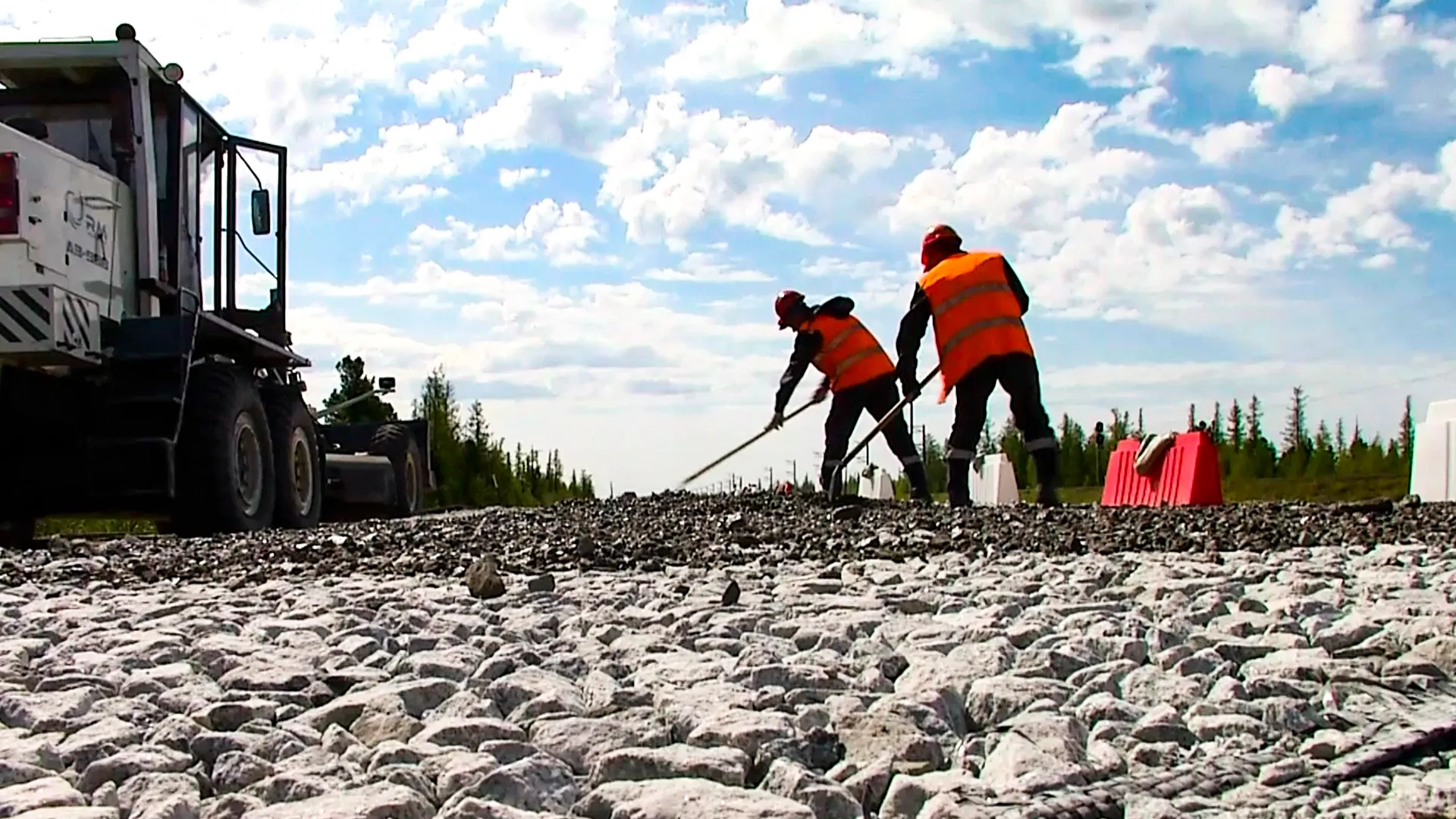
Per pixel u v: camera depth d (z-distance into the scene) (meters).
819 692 3.02
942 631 3.87
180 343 9.34
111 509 9.91
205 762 2.58
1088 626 3.99
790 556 6.62
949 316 10.02
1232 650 3.45
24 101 9.83
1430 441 11.24
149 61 9.87
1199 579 5.14
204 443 9.82
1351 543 6.87
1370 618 4.04
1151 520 8.02
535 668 3.34
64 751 2.58
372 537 8.12
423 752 2.49
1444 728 2.65
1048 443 9.95
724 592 4.77
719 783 2.28
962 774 2.41
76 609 5.01
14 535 9.97
